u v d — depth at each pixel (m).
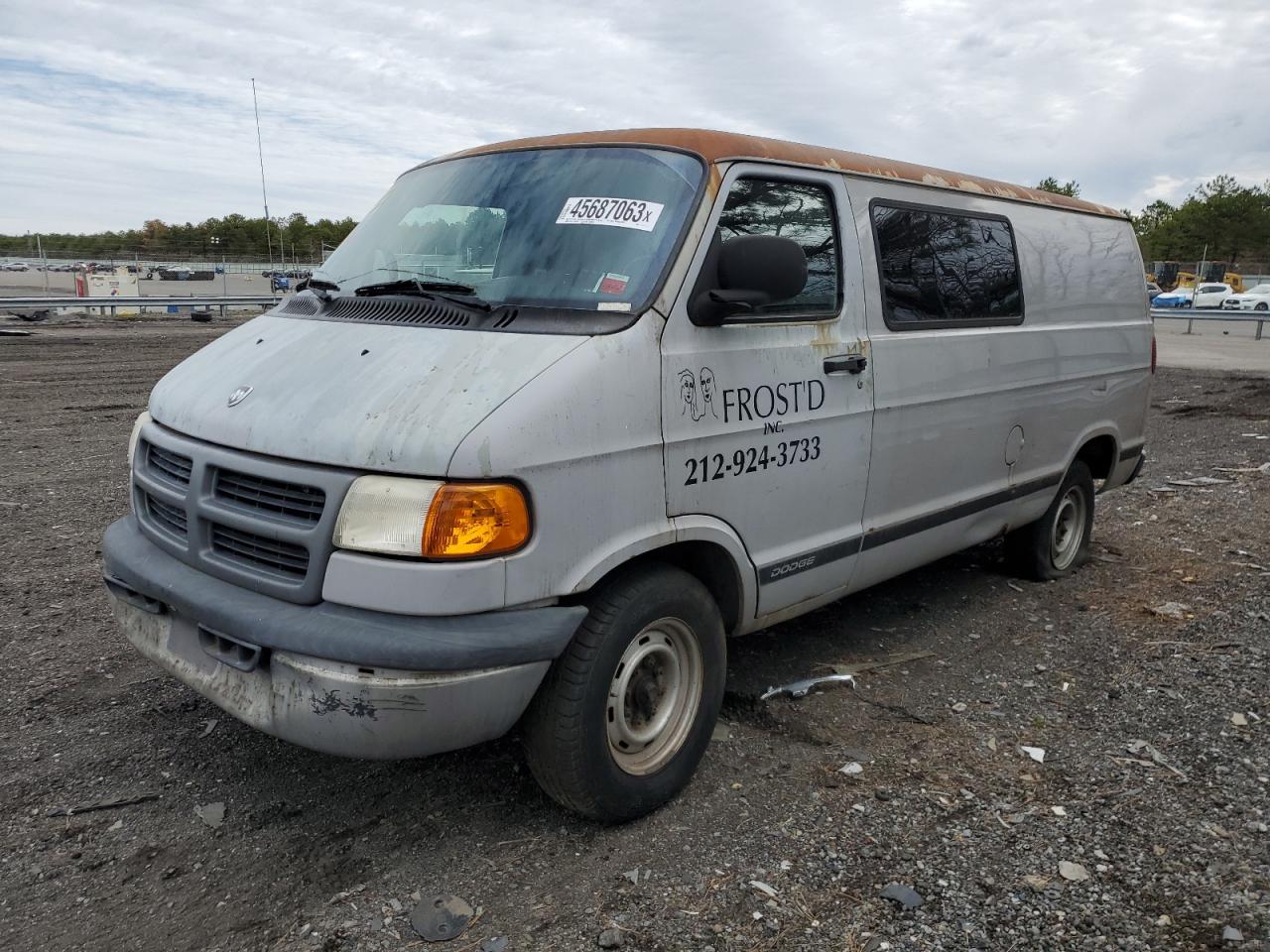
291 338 3.38
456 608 2.64
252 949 2.61
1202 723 4.02
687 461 3.22
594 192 3.47
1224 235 82.31
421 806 3.31
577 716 2.95
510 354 2.91
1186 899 2.86
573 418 2.84
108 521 6.76
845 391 3.88
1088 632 5.09
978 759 3.72
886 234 4.21
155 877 2.92
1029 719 4.07
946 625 5.18
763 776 3.55
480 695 2.70
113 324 23.30
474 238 3.57
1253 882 2.94
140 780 3.43
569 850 3.07
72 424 10.53
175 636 3.11
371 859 3.01
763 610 3.69
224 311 27.05
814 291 3.82
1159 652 4.80
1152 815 3.32
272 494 2.86
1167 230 86.38
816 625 5.12
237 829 3.16
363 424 2.75
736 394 3.39
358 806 3.30
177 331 21.88
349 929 2.68
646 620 3.11
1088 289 5.77
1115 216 6.29
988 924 2.74
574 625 2.83
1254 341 24.73
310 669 2.64
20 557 5.86
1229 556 6.43
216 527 3.00
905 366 4.19
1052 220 5.54
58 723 3.83
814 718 4.04
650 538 3.10
